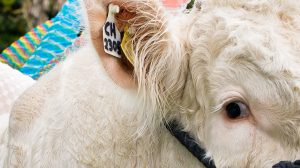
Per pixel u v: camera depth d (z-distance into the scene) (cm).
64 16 142
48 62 145
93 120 102
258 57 88
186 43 97
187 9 103
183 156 99
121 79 96
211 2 98
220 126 92
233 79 91
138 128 100
